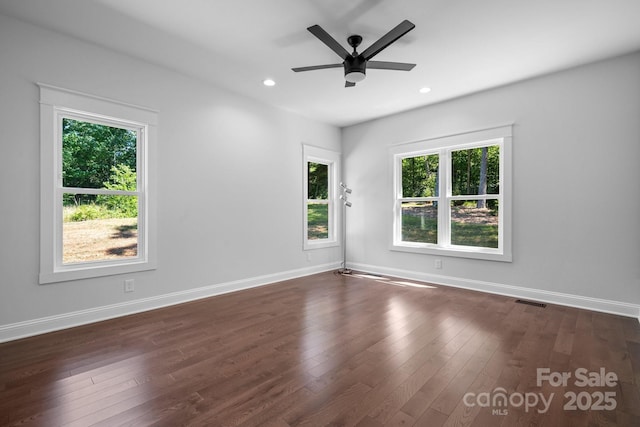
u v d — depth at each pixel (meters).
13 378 1.98
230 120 4.05
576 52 3.07
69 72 2.82
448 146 4.38
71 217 2.92
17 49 2.57
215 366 2.14
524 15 2.48
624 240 3.15
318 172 5.54
